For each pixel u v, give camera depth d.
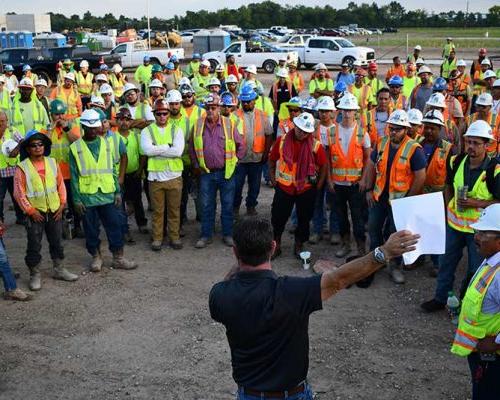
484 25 120.69
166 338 5.90
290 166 7.41
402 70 17.23
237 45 35.00
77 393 5.02
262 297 2.95
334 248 8.27
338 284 2.92
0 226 6.65
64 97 13.97
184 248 8.38
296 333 3.00
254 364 3.03
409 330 5.95
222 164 8.09
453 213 5.91
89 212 7.32
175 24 111.25
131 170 8.48
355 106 7.33
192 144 8.16
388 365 5.34
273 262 7.81
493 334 3.54
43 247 8.54
